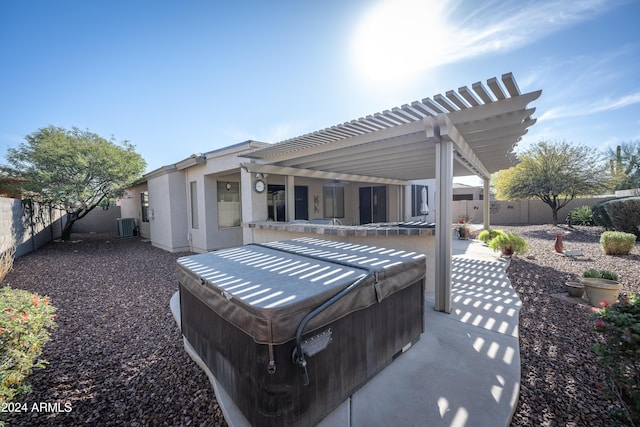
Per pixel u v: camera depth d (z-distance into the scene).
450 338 3.18
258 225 6.56
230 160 7.80
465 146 4.84
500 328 3.42
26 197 10.61
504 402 2.14
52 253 9.78
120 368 2.95
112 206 17.83
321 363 1.99
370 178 10.51
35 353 2.47
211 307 2.37
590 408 2.10
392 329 2.69
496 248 7.56
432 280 4.96
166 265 7.92
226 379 2.28
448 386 2.35
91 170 10.98
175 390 2.56
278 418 1.76
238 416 2.07
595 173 13.02
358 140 4.72
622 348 1.79
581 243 9.55
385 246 4.99
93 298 5.18
